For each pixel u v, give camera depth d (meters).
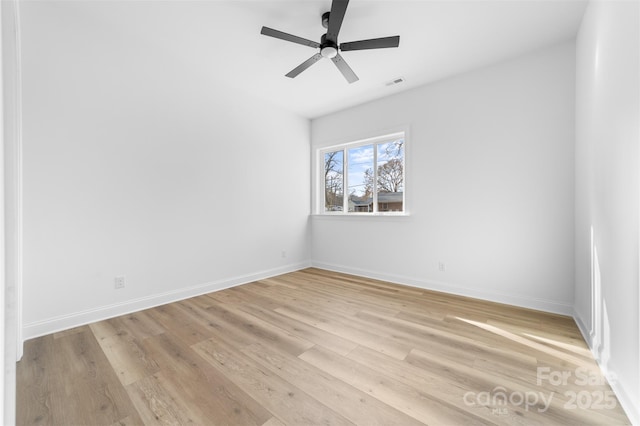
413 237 3.49
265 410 1.35
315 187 4.60
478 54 2.72
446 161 3.21
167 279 2.87
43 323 2.14
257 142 3.78
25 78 2.05
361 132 3.99
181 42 2.62
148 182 2.72
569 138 2.51
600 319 1.75
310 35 2.49
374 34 2.43
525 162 2.73
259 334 2.15
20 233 1.86
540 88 2.64
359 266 4.04
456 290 3.15
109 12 2.25
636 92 1.27
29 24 2.06
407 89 3.51
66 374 1.64
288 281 3.71
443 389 1.50
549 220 2.62
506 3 2.06
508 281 2.83
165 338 2.08
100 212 2.43
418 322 2.36
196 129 3.10
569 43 2.50
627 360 1.35
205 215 3.20
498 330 2.20
